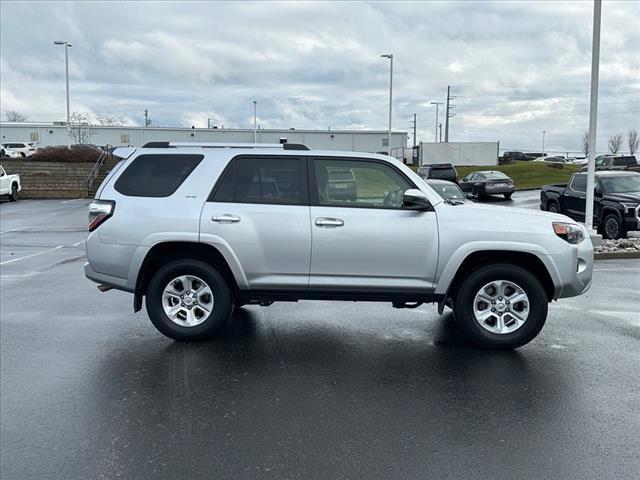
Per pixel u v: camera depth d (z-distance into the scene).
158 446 3.83
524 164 57.41
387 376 5.08
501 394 4.68
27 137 69.44
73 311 7.44
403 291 5.73
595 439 3.91
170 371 5.20
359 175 5.84
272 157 5.86
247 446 3.82
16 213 24.39
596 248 12.82
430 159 58.34
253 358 5.55
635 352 5.71
